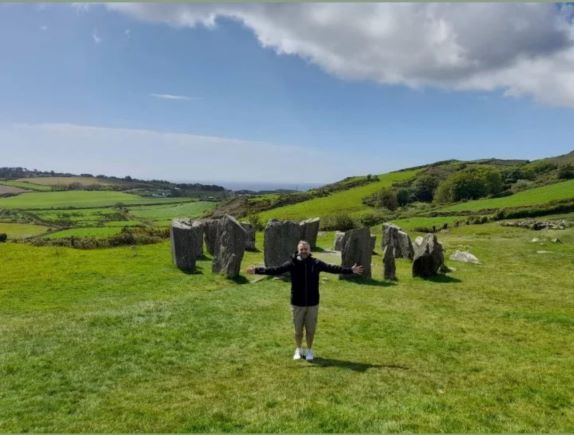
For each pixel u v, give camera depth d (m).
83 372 12.77
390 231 37.66
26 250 37.62
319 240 49.06
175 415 10.27
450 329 17.58
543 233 51.84
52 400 11.13
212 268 29.28
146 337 15.62
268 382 11.97
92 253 37.38
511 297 23.58
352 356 14.12
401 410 10.41
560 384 12.29
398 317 19.19
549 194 88.38
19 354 14.00
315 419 9.95
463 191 116.75
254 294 22.91
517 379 12.56
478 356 14.55
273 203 132.25
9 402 11.04
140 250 39.47
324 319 18.45
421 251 28.84
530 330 17.72
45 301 22.45
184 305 20.23
